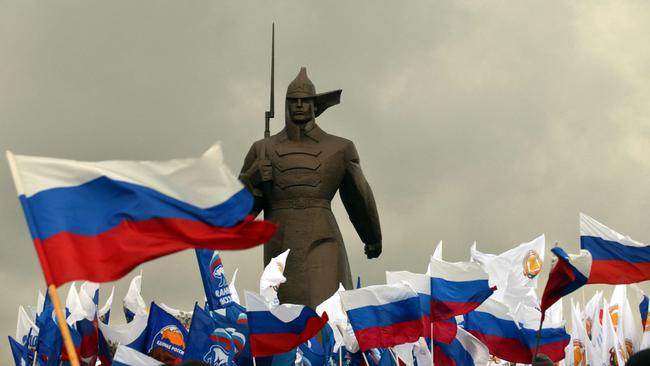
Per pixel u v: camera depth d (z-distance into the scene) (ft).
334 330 144.25
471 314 141.59
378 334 127.75
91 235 75.66
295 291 177.99
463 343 137.18
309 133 184.14
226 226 76.28
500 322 140.87
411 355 132.46
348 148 183.73
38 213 75.41
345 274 181.98
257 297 125.39
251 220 76.23
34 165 76.28
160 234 76.33
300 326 125.70
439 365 136.77
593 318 183.52
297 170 180.96
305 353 142.72
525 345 140.36
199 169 76.43
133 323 134.31
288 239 179.42
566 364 176.24
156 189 76.54
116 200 76.23
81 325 137.90
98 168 76.38
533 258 169.27
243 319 136.56
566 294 112.37
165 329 133.28
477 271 131.64
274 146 183.83
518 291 168.55
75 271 74.90
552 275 112.16
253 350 125.70
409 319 127.85
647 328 166.71
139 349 134.21
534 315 150.71
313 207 180.45
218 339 128.98
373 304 128.16
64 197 75.97
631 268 124.26
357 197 184.55
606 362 176.76
